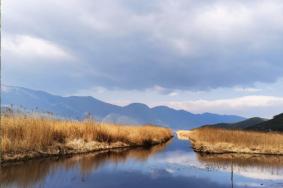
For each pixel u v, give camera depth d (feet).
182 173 73.97
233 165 86.74
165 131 215.51
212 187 61.52
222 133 135.74
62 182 60.75
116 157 95.04
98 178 65.82
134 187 60.03
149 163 87.10
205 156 105.60
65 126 102.12
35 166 72.13
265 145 120.88
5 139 75.10
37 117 92.43
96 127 116.06
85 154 95.66
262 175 73.00
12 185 56.54
